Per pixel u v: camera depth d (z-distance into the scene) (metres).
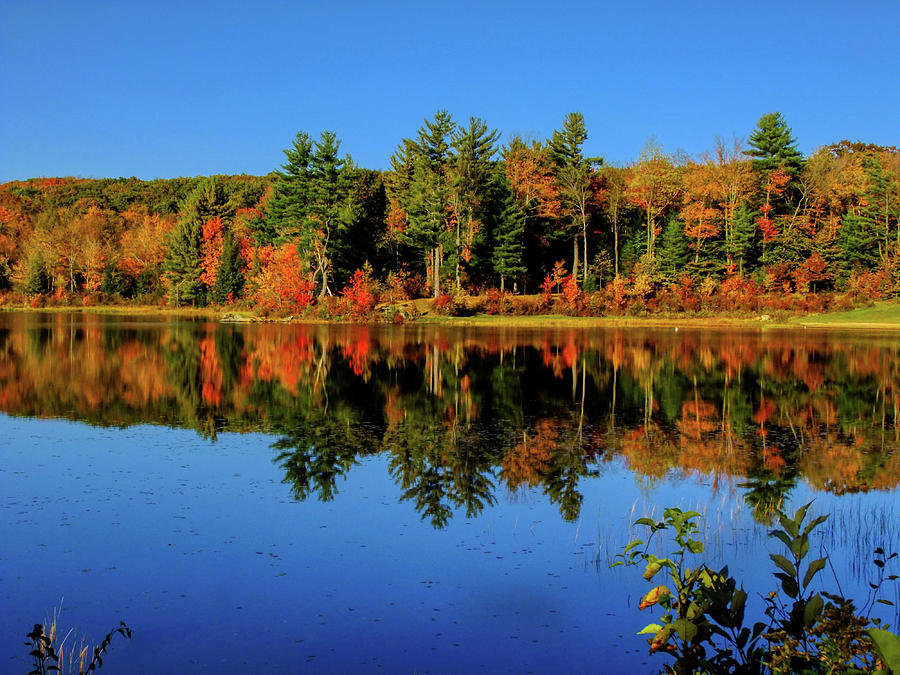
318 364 31.98
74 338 44.31
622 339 47.41
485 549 9.88
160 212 126.94
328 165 73.50
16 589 8.58
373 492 12.55
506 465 14.52
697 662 4.76
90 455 15.10
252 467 14.16
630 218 88.19
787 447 16.33
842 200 84.94
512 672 6.75
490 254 79.88
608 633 7.53
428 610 8.05
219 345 40.94
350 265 78.62
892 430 18.25
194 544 10.02
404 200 83.38
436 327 60.62
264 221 87.75
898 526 10.95
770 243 78.69
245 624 7.71
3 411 20.19
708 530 10.62
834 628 4.60
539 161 84.31
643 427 18.50
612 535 10.45
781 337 49.09
